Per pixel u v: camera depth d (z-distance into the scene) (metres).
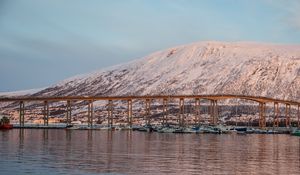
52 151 83.00
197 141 128.25
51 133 170.25
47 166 59.88
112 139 130.12
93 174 53.91
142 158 72.31
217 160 71.38
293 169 61.03
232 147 103.44
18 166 59.50
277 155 82.25
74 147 94.06
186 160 70.50
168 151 87.75
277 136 181.38
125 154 78.88
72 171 55.81
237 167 62.56
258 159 73.94
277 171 58.94
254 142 127.94
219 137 160.62
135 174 54.50
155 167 60.94
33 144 102.00
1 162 63.75
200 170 58.81
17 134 156.00
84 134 165.38
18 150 84.06
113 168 59.09
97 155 76.06
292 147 105.88
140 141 122.44
